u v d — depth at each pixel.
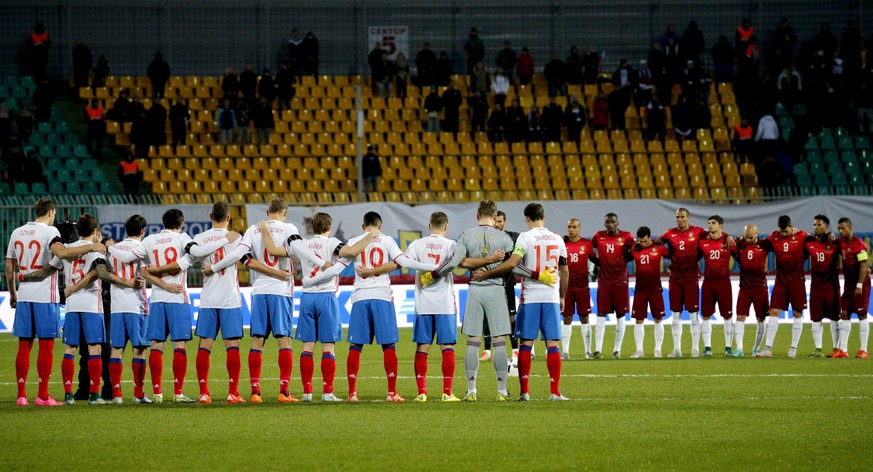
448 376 25.28
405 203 52.84
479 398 26.28
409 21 75.62
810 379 29.75
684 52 70.62
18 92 70.12
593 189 65.12
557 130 65.94
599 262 37.66
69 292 25.09
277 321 25.36
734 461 17.45
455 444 18.95
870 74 71.56
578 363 35.56
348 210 52.59
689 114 67.12
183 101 70.00
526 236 24.98
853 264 36.62
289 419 21.84
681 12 77.00
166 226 25.41
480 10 76.12
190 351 41.78
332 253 25.23
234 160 65.19
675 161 67.31
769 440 19.28
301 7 74.88
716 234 37.44
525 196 64.25
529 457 17.83
